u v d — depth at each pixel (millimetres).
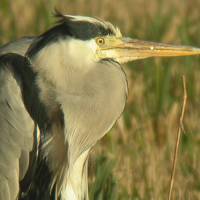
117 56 10930
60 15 10477
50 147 10594
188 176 12797
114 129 13984
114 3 19500
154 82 15742
